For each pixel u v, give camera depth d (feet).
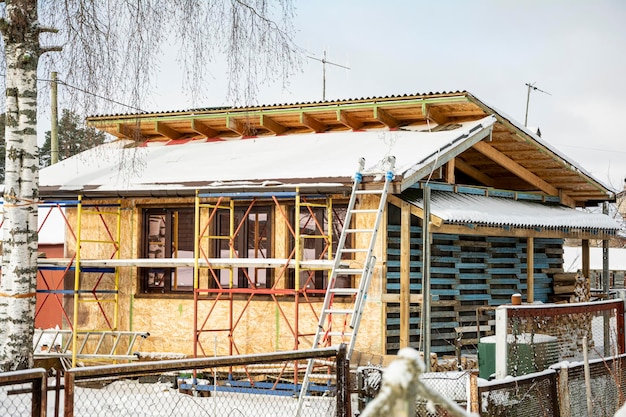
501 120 52.26
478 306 53.26
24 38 40.55
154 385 46.88
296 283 44.60
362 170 42.39
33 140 40.73
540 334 36.78
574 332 39.19
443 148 46.80
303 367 47.39
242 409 39.81
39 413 20.95
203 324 47.32
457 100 50.26
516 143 54.29
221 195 46.29
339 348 28.60
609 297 63.87
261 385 44.65
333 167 46.06
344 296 47.65
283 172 46.57
